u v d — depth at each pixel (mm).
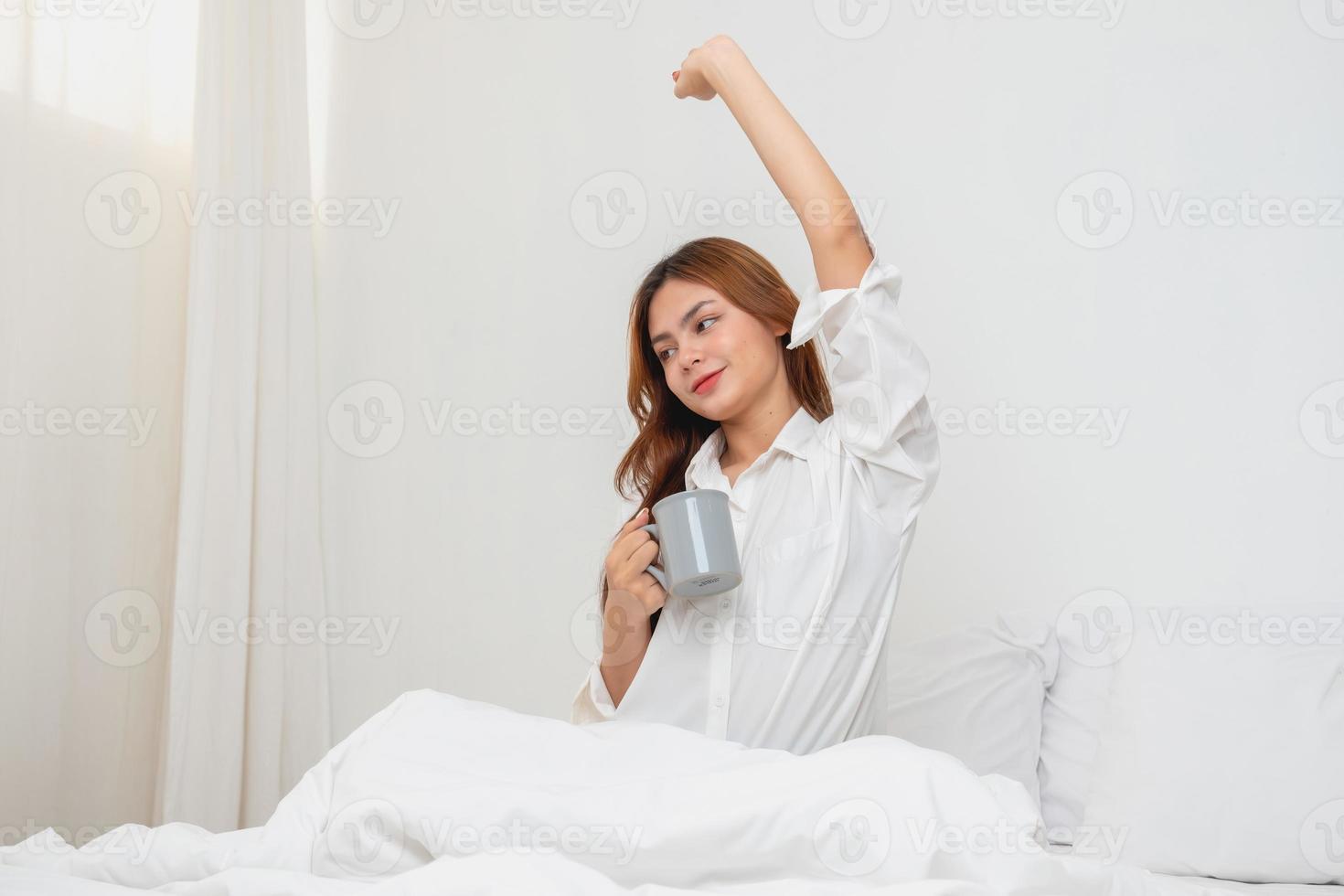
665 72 2428
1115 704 1698
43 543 2002
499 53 2555
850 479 1448
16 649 1948
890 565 1457
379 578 2484
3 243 1941
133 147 2191
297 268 2445
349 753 1134
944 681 1860
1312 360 1938
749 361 1471
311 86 2648
